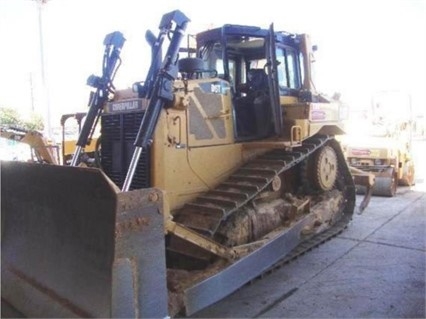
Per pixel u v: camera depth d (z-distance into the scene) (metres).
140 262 2.44
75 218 2.70
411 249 5.06
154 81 3.46
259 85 4.98
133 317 2.41
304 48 5.40
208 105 4.23
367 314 3.38
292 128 4.68
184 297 3.11
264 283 4.10
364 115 9.82
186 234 3.28
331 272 4.34
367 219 6.61
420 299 3.63
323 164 5.54
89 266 2.58
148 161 3.74
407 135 9.73
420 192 9.09
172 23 3.54
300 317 3.38
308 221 4.91
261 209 4.48
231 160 4.50
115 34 4.25
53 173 2.78
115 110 4.07
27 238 3.19
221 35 4.80
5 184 3.38
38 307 2.81
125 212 2.38
